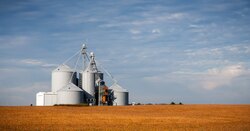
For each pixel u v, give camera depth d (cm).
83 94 13650
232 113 8925
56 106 11800
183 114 8588
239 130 5181
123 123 6112
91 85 14200
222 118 7425
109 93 14588
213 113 8994
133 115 8019
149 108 11044
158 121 6569
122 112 9156
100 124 5903
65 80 13850
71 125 5703
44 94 13350
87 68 14512
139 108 11038
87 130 5028
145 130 5072
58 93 13275
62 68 14025
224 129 5297
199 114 8619
